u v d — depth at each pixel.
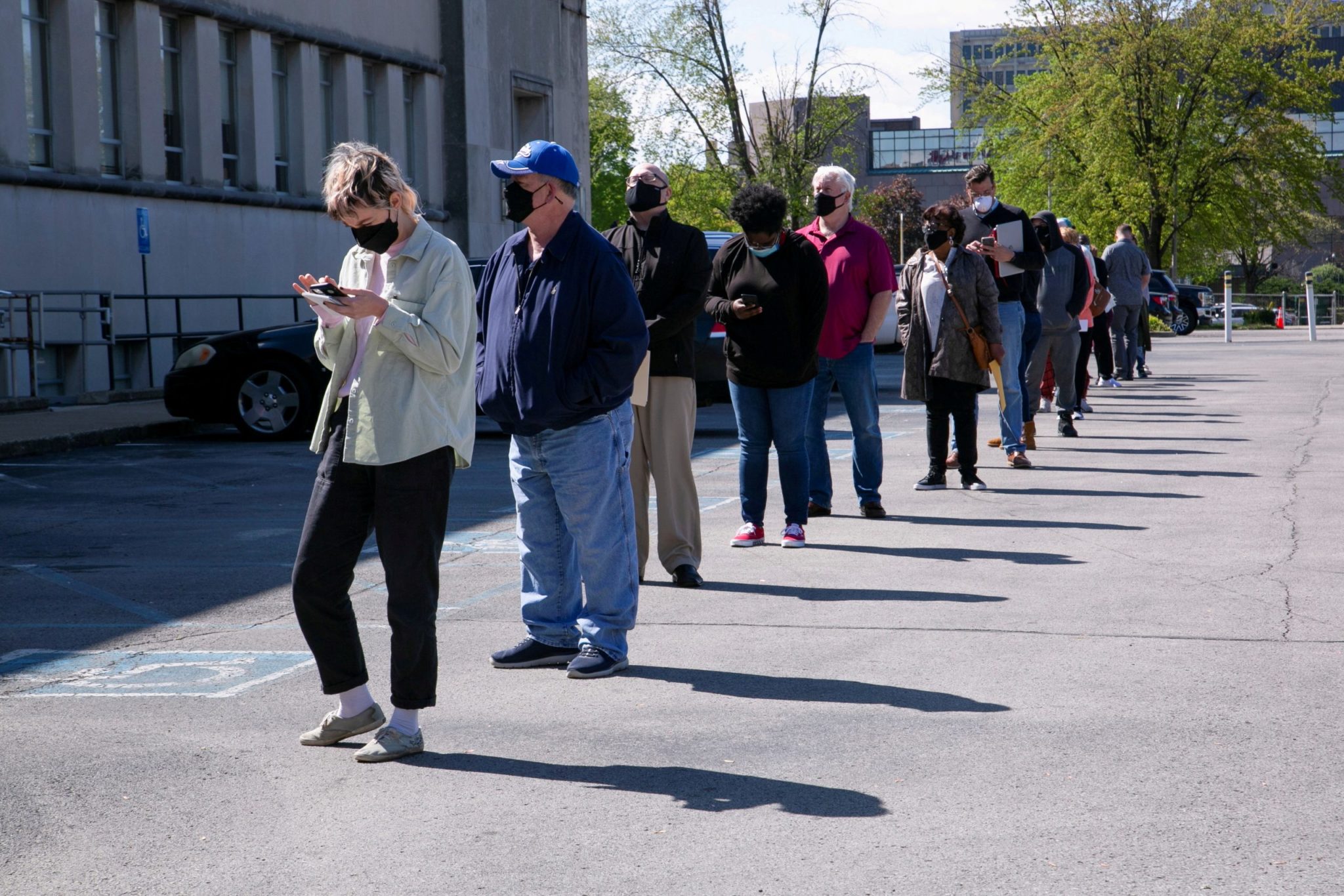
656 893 3.73
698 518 7.78
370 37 30.48
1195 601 7.11
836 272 9.64
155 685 5.90
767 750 4.93
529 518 6.06
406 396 4.77
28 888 3.81
